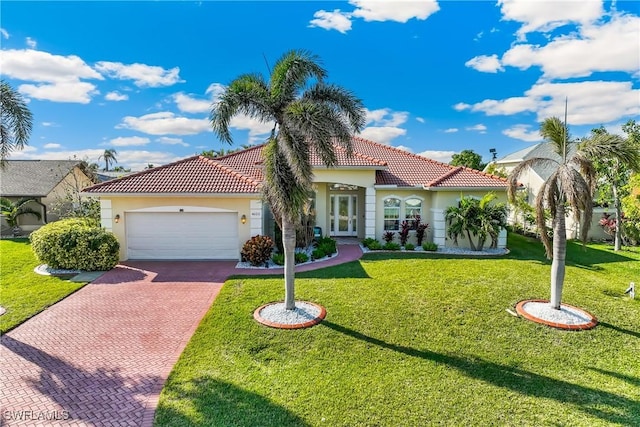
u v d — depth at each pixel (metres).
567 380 7.40
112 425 5.89
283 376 7.42
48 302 11.64
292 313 10.48
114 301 11.90
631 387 7.15
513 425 5.98
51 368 7.73
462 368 7.81
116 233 17.39
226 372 7.55
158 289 13.15
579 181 9.52
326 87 10.11
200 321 10.22
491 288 13.08
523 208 22.41
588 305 11.51
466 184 20.53
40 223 29.88
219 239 17.81
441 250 20.42
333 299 11.88
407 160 24.48
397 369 7.73
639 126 21.75
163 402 6.50
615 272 15.96
